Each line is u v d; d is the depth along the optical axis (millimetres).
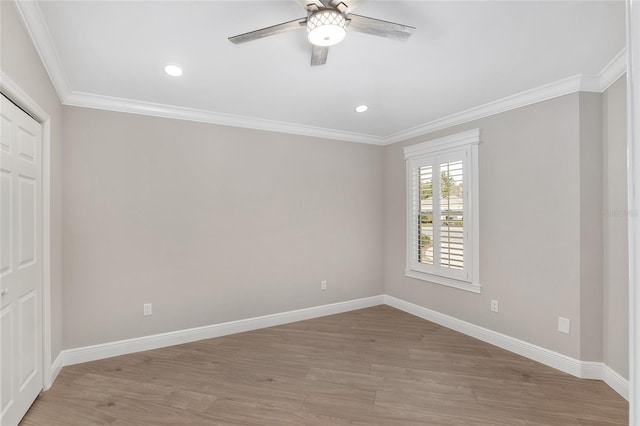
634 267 428
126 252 3113
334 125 4008
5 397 1859
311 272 4148
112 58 2354
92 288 2967
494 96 3068
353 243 4469
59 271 2758
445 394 2398
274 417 2145
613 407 2240
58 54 2287
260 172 3816
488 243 3328
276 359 2975
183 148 3391
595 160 2637
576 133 2654
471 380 2594
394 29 1786
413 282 4246
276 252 3908
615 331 2467
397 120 3801
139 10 1847
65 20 1921
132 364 2877
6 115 1854
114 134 3076
